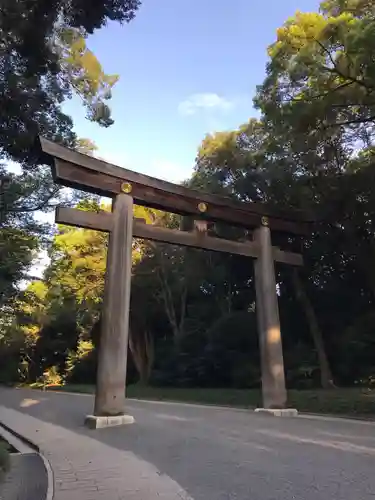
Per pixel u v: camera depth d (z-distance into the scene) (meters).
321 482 5.69
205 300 28.95
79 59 11.55
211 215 14.26
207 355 24.64
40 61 8.41
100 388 11.02
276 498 5.07
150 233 12.98
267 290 14.60
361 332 19.06
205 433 9.76
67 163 11.45
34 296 36.19
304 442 8.53
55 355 46.00
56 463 7.27
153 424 11.15
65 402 20.81
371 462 6.75
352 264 19.17
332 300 20.33
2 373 47.81
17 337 46.38
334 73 13.74
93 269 28.14
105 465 6.96
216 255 24.06
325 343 20.50
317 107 13.48
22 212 18.14
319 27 13.78
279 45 14.56
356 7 13.67
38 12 7.75
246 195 19.53
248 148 20.80
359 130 16.97
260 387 21.50
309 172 18.00
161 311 31.59
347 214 17.20
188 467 6.68
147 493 5.39
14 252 19.92
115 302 11.48
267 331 14.21
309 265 20.08
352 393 15.15
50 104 9.84
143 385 29.91
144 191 12.89
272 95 14.98
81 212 11.64
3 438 10.79
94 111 12.73
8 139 9.37
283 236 17.39
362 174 15.97
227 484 5.70
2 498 5.36
